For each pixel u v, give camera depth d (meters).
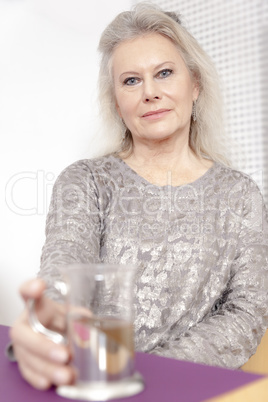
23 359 0.63
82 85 2.60
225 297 1.45
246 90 2.38
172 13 1.62
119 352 0.59
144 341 1.35
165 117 1.47
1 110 2.79
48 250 1.19
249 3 2.36
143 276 1.42
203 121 1.69
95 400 0.56
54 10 2.68
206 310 1.40
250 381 0.63
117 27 1.55
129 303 0.62
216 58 2.48
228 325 1.21
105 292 0.61
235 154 1.85
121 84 1.51
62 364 0.60
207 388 0.61
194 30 2.54
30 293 0.64
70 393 0.58
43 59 2.71
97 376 0.58
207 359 1.09
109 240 1.47
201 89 1.67
